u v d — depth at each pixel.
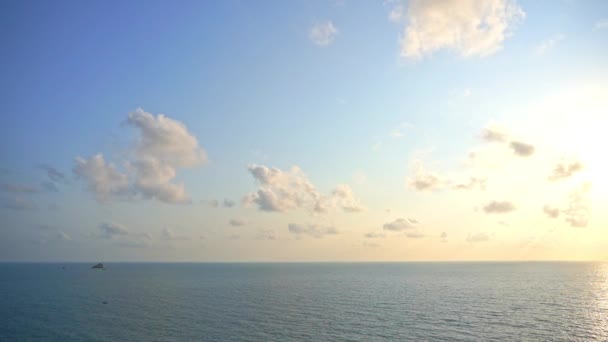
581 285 166.12
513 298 118.44
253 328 73.38
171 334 68.56
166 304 106.62
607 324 75.94
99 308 98.81
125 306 102.62
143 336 67.19
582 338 64.62
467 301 111.56
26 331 71.00
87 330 71.75
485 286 163.25
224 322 79.31
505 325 75.00
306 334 68.25
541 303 106.31
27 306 102.25
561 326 74.00
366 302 110.44
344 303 108.50
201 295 129.75
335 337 66.12
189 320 81.56
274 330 71.56
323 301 113.06
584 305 102.25
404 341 63.06
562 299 115.25
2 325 76.31
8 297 121.81
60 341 64.00
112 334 68.62
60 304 106.19
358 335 67.50
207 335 67.88
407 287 160.62
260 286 167.88
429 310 94.31
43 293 133.88
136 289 150.50
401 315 87.12
